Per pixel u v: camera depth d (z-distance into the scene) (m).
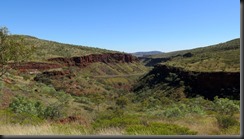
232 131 13.73
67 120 19.23
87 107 56.22
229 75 87.88
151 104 74.94
